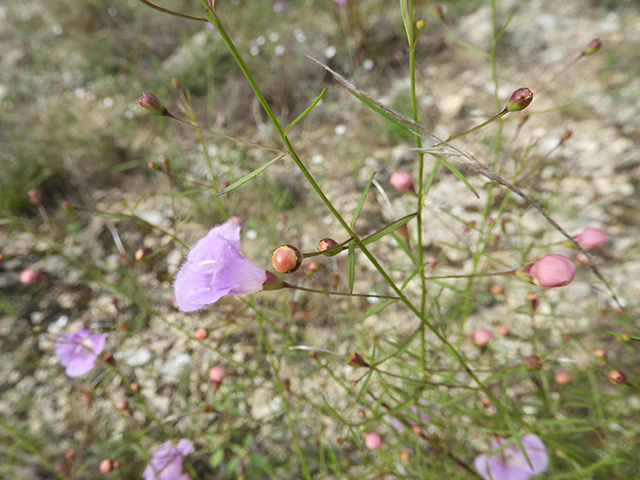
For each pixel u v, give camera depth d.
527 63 0.34
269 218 0.26
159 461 0.16
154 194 0.29
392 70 0.35
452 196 0.26
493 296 0.22
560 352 0.19
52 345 0.23
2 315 0.24
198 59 0.34
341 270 0.24
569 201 0.25
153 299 0.24
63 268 0.26
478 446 0.18
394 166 0.29
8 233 0.27
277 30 0.36
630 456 0.16
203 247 0.11
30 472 0.19
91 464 0.19
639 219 0.24
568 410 0.18
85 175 0.30
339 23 0.35
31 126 0.32
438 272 0.23
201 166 0.30
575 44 0.34
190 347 0.22
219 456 0.17
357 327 0.22
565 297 0.21
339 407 0.19
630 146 0.27
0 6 0.45
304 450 0.19
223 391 0.20
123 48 0.38
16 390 0.21
